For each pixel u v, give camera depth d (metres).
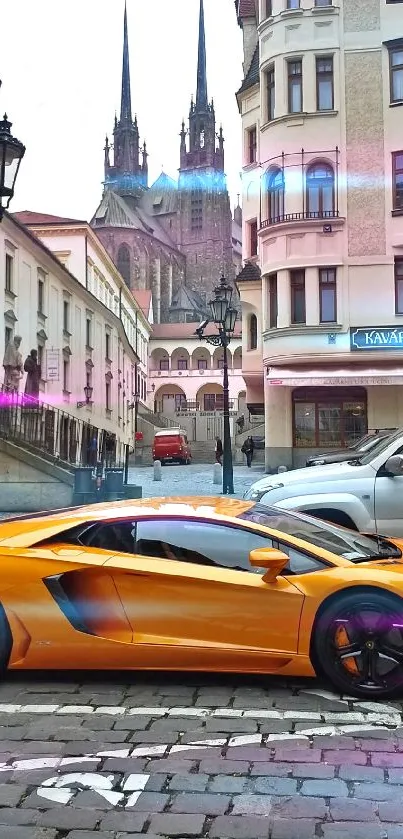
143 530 5.13
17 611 4.91
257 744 3.98
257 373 28.19
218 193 138.50
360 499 8.20
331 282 24.17
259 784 3.50
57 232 42.72
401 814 3.21
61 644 4.84
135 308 74.12
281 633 4.71
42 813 3.25
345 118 24.25
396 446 8.51
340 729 4.18
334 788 3.46
